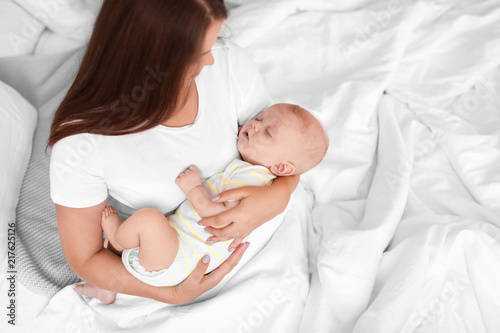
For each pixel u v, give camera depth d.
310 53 1.86
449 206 1.50
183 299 1.12
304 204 1.52
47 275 1.29
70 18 1.78
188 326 1.21
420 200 1.52
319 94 1.73
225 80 1.12
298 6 1.95
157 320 1.23
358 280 1.29
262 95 1.28
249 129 1.20
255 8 1.90
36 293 1.26
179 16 0.79
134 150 0.98
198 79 1.06
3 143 1.35
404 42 1.80
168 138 1.02
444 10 1.94
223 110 1.12
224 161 1.16
